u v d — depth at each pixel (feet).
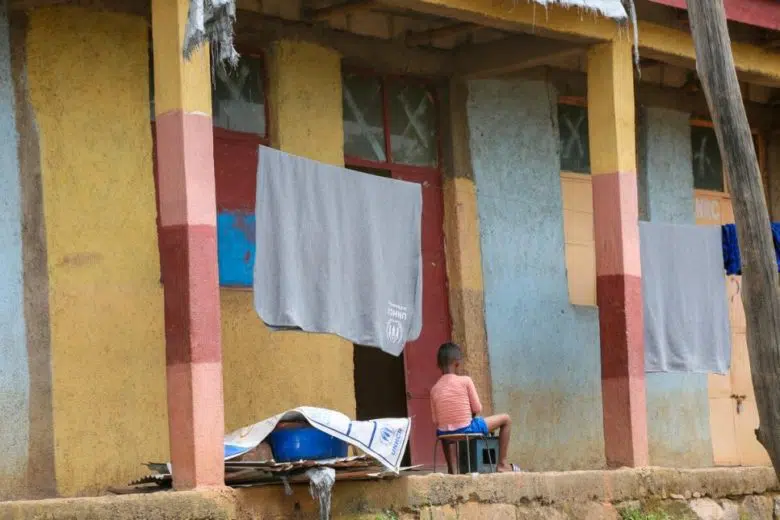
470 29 49.49
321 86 48.37
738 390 62.69
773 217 64.59
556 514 43.39
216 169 45.70
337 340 47.67
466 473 43.65
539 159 55.21
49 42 41.11
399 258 41.96
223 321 44.75
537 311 54.19
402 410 58.85
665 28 50.16
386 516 38.58
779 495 52.21
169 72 36.52
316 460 37.14
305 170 39.19
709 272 52.54
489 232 53.06
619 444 47.32
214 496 34.73
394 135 51.37
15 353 39.50
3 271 39.55
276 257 38.24
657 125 60.23
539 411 53.57
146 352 42.27
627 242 47.80
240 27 46.32
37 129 40.65
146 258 42.63
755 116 64.13
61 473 39.93
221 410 35.99
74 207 41.19
